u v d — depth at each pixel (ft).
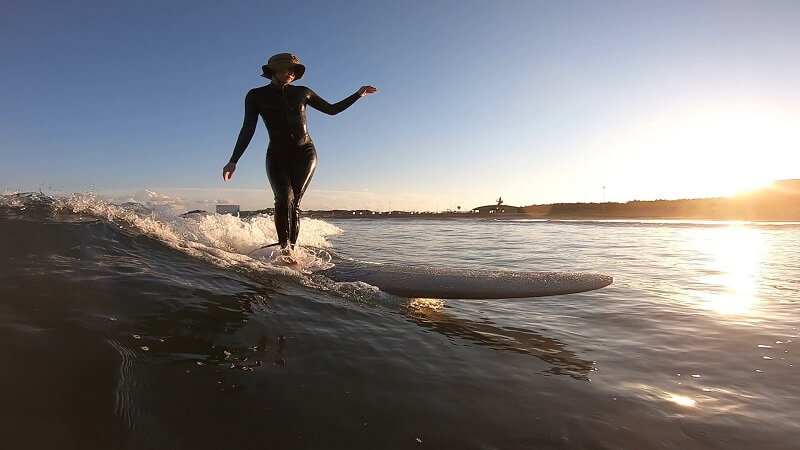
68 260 9.20
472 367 8.13
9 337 6.02
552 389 7.41
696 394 7.38
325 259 15.47
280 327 8.72
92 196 13.53
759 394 7.42
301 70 15.66
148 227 13.16
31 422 4.88
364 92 17.07
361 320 10.01
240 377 6.70
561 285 12.15
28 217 11.04
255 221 19.99
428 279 12.78
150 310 7.95
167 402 5.79
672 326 11.14
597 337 10.22
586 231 58.08
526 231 58.18
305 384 6.83
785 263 23.76
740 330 10.84
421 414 6.39
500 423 6.29
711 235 48.65
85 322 6.91
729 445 5.97
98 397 5.45
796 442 6.06
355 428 5.92
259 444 5.41
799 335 10.48
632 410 6.79
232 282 10.57
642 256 26.94
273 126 15.30
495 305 12.97
